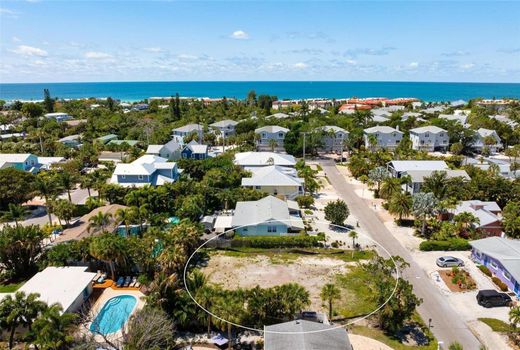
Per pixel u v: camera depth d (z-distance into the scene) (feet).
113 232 170.50
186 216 196.13
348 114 537.24
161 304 115.55
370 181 260.21
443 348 113.19
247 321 114.73
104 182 244.63
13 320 101.86
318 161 348.79
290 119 471.62
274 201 204.85
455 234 184.44
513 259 147.54
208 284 135.95
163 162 264.11
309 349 93.25
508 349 113.39
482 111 559.38
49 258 149.48
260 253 166.81
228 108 635.66
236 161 297.33
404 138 386.11
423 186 219.41
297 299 119.75
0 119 488.02
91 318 121.39
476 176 247.29
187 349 110.22
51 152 348.18
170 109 556.92
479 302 135.23
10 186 213.25
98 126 468.75
